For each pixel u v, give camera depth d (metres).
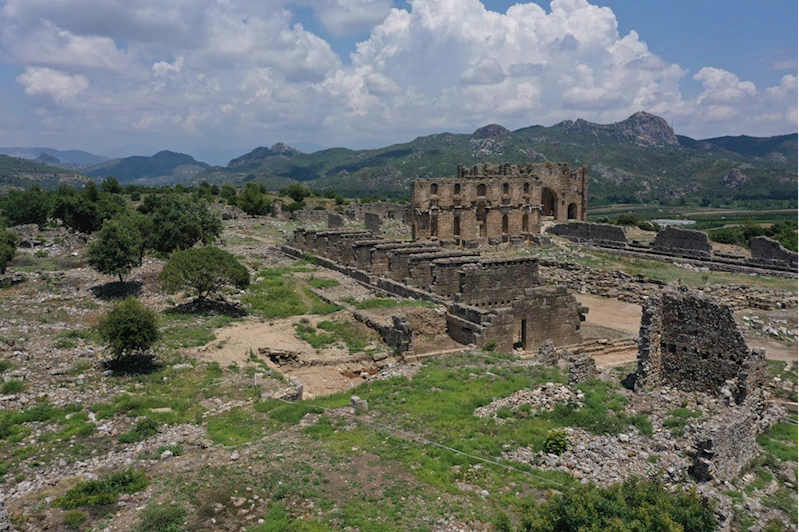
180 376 29.20
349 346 36.62
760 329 41.81
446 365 31.38
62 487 18.42
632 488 15.94
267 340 36.38
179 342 34.91
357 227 101.06
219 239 76.75
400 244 58.16
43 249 65.69
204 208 64.38
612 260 73.62
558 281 64.00
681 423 20.98
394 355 35.34
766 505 17.39
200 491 18.09
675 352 24.73
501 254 78.12
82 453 20.94
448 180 86.31
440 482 18.41
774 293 51.12
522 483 18.28
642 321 24.98
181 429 23.08
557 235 95.00
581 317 41.06
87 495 17.67
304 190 164.25
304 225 102.12
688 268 67.75
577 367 26.39
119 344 29.31
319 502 17.44
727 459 18.97
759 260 65.88
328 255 66.00
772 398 26.42
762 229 93.75
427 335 39.06
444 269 46.59
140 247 49.69
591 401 23.45
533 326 39.19
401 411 24.56
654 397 23.59
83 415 23.84
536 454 20.12
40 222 86.94
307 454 20.53
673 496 15.95
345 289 51.16
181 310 42.19
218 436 22.19
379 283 51.09
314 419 23.98
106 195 101.62
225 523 16.41
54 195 89.94
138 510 17.08
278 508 17.05
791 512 16.92
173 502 17.42
